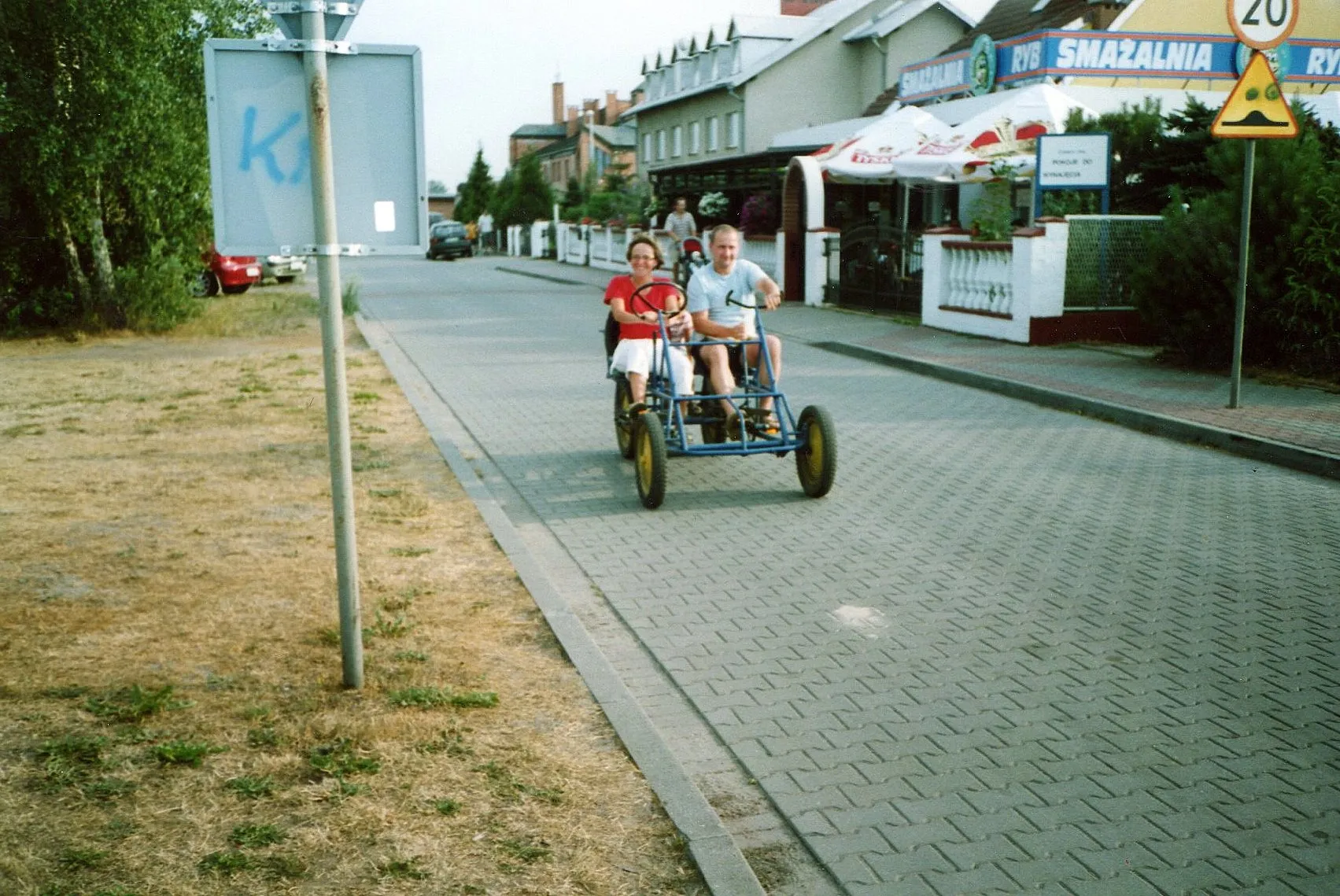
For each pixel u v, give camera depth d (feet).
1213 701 15.23
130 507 23.68
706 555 21.71
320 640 16.25
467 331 62.08
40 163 53.06
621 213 158.20
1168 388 38.11
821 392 40.73
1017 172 58.49
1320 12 76.95
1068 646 17.17
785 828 12.00
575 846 11.09
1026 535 22.95
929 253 57.06
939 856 11.41
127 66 54.24
